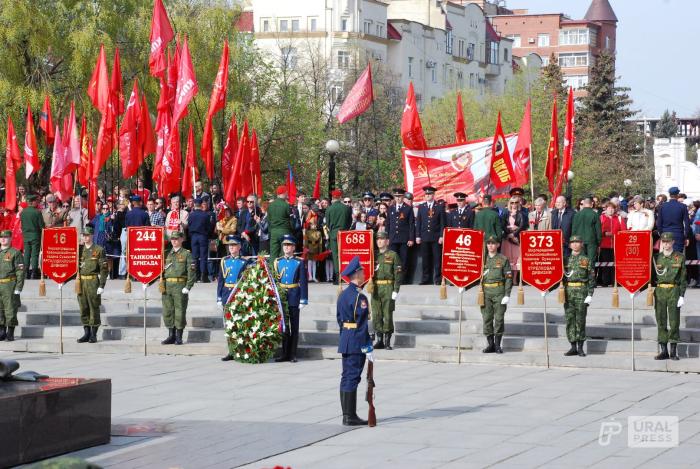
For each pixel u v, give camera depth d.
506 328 20.80
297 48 77.12
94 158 33.50
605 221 25.81
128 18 41.50
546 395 15.92
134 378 18.25
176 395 16.53
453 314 21.94
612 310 21.30
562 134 61.91
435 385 17.05
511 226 25.38
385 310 20.19
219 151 40.97
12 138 31.48
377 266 20.27
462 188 28.02
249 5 90.00
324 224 27.17
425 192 26.09
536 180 60.72
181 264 21.34
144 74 41.56
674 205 24.34
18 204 32.53
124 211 28.83
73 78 39.91
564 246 24.62
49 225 28.80
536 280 18.78
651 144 95.94
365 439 13.18
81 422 12.80
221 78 29.25
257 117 44.91
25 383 12.86
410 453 12.36
